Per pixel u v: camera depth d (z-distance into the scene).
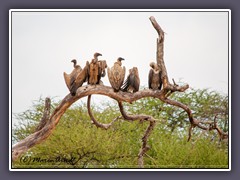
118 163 65.06
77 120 68.94
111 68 43.84
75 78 43.69
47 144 62.69
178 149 64.12
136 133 68.69
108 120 68.94
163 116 73.75
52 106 70.88
